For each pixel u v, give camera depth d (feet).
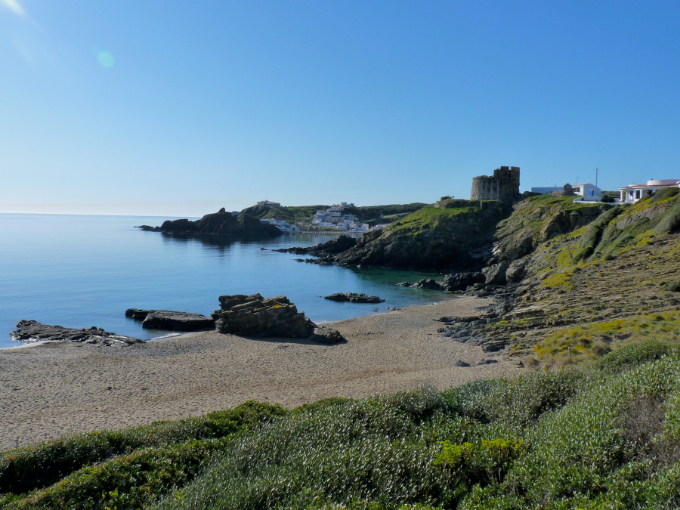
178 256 375.45
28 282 230.68
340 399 63.98
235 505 26.00
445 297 224.12
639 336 82.23
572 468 23.77
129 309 166.20
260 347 124.26
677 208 190.60
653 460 23.08
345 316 180.45
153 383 89.04
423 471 29.35
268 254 407.85
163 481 35.45
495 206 375.45
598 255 199.21
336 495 26.81
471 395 53.16
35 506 30.83
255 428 47.47
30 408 72.74
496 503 23.90
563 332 99.86
